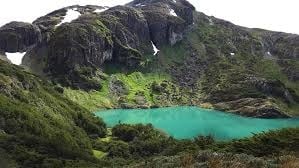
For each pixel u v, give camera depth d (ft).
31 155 248.32
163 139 426.10
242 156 117.39
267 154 163.63
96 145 433.89
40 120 379.35
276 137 171.22
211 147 222.69
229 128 652.07
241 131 628.69
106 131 537.65
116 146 418.31
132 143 434.30
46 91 589.32
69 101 610.65
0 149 246.06
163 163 120.57
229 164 108.99
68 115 515.50
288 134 174.29
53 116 465.47
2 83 447.83
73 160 278.67
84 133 479.41
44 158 251.60
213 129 633.20
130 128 496.23
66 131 412.57
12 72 524.11
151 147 405.39
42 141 289.94
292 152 148.77
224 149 180.04
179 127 639.76
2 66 529.45
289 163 110.22
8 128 315.78
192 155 121.29
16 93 457.27
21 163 234.99
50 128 368.89
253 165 108.99
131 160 350.02
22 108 392.88
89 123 525.75
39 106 470.39
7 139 268.82
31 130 329.52
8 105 363.15
